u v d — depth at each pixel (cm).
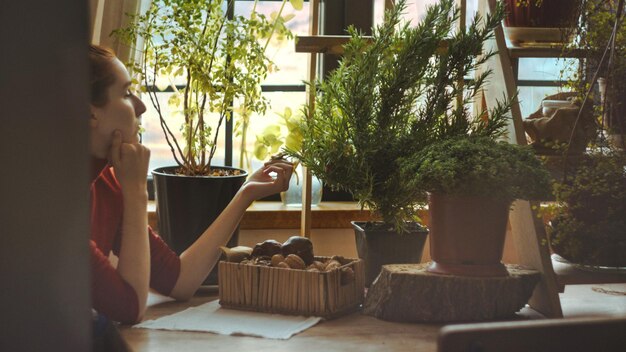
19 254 92
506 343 100
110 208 185
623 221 188
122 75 172
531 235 188
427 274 174
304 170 226
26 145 91
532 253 188
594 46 202
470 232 172
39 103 91
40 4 90
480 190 167
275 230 239
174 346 157
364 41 204
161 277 191
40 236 92
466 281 171
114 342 164
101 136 173
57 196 92
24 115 91
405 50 199
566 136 199
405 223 204
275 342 161
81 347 94
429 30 202
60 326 93
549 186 169
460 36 204
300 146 229
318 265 183
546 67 261
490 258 174
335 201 256
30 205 92
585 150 200
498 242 175
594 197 188
